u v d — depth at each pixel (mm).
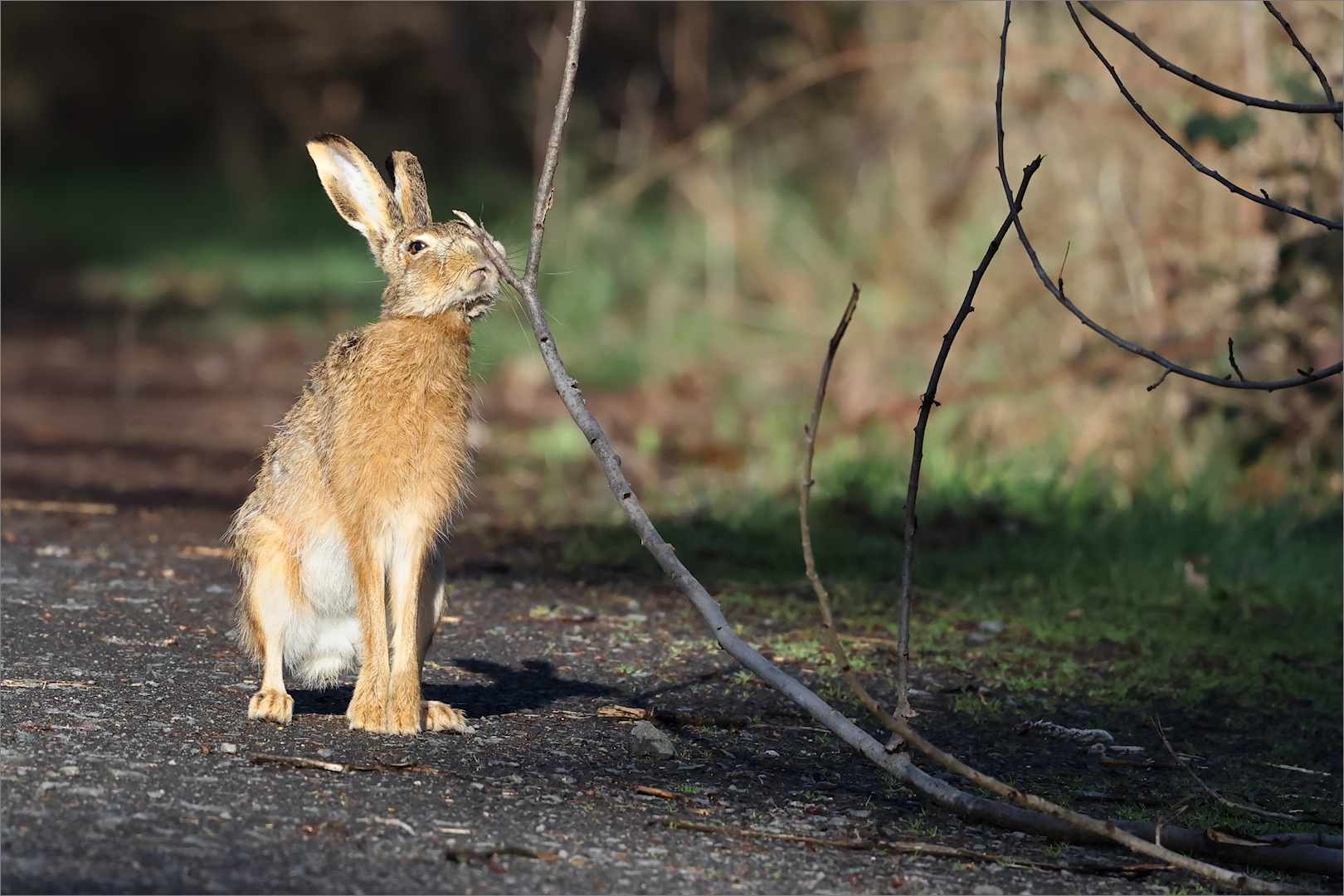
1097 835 6219
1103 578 11414
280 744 6773
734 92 24281
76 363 22516
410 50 36125
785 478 14852
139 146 46000
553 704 8078
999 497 13336
